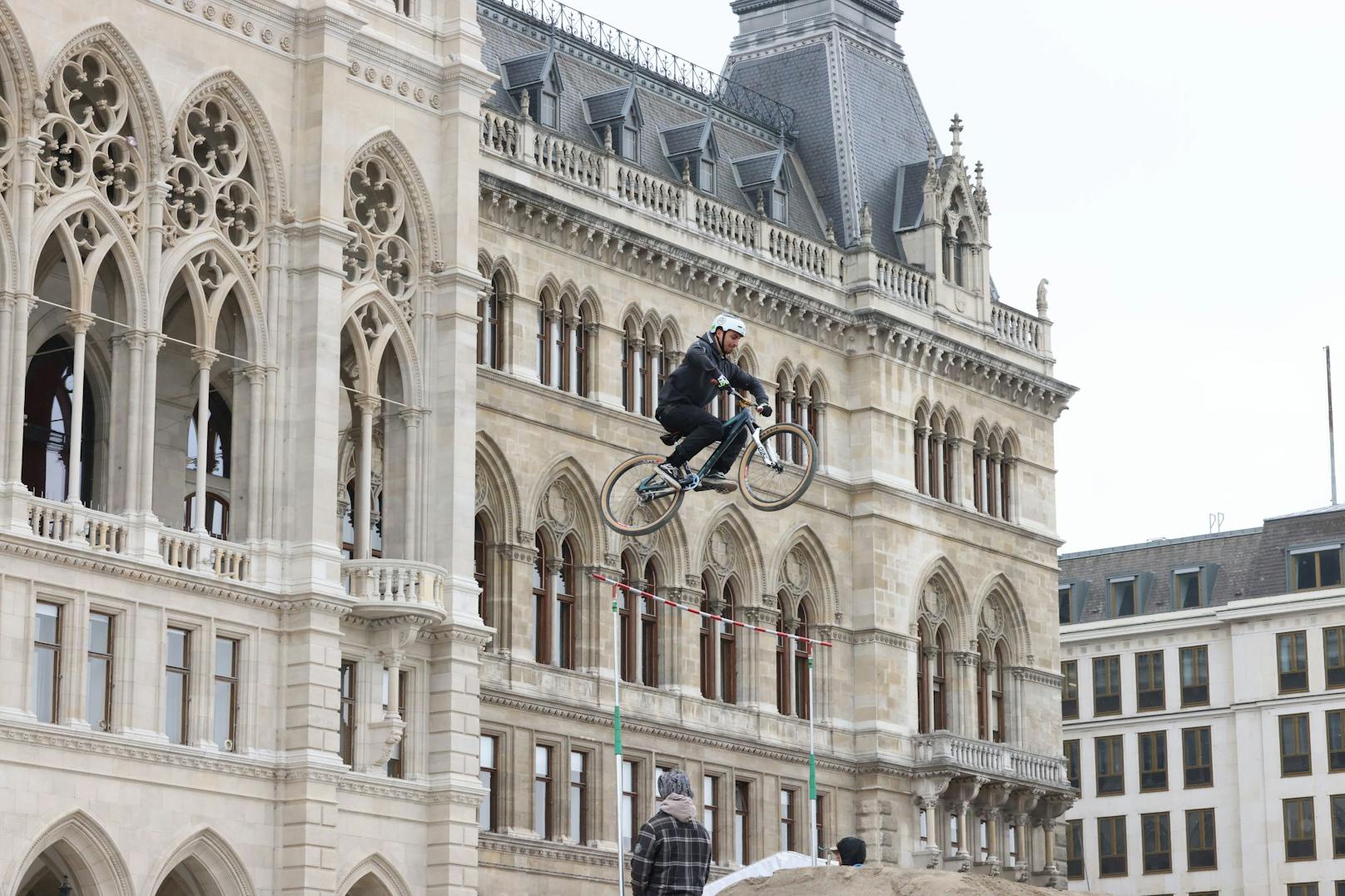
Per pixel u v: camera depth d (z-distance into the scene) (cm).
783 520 19600
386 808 14762
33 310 14638
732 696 19125
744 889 7700
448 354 15525
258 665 14150
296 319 14688
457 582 15250
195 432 15400
